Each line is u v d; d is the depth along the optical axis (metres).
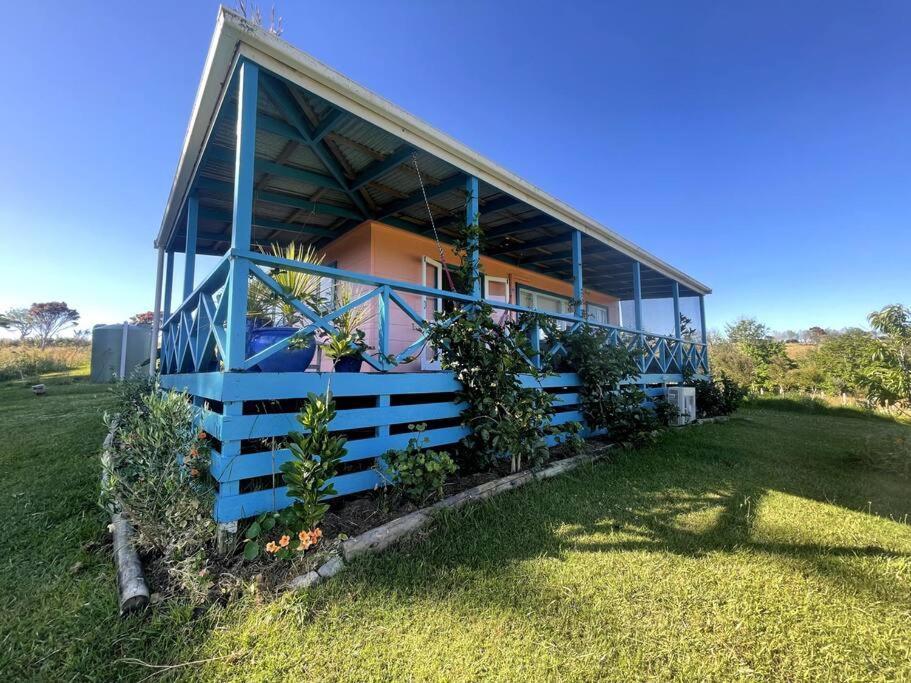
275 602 1.72
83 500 2.87
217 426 2.24
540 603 1.77
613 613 1.71
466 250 4.15
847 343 10.76
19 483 3.24
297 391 2.47
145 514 1.92
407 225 5.82
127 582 1.74
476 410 3.45
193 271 4.29
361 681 1.36
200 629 1.57
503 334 3.78
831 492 3.32
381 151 3.93
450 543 2.30
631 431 4.73
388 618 1.66
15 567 2.00
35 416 6.83
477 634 1.58
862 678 1.39
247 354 2.72
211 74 2.69
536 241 6.72
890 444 4.26
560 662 1.44
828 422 7.81
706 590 1.87
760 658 1.48
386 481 2.72
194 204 4.36
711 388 7.86
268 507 2.25
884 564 2.12
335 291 4.63
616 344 5.74
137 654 1.45
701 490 3.31
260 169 4.06
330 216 5.51
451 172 4.35
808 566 2.10
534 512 2.77
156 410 2.14
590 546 2.29
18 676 1.35
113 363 12.04
